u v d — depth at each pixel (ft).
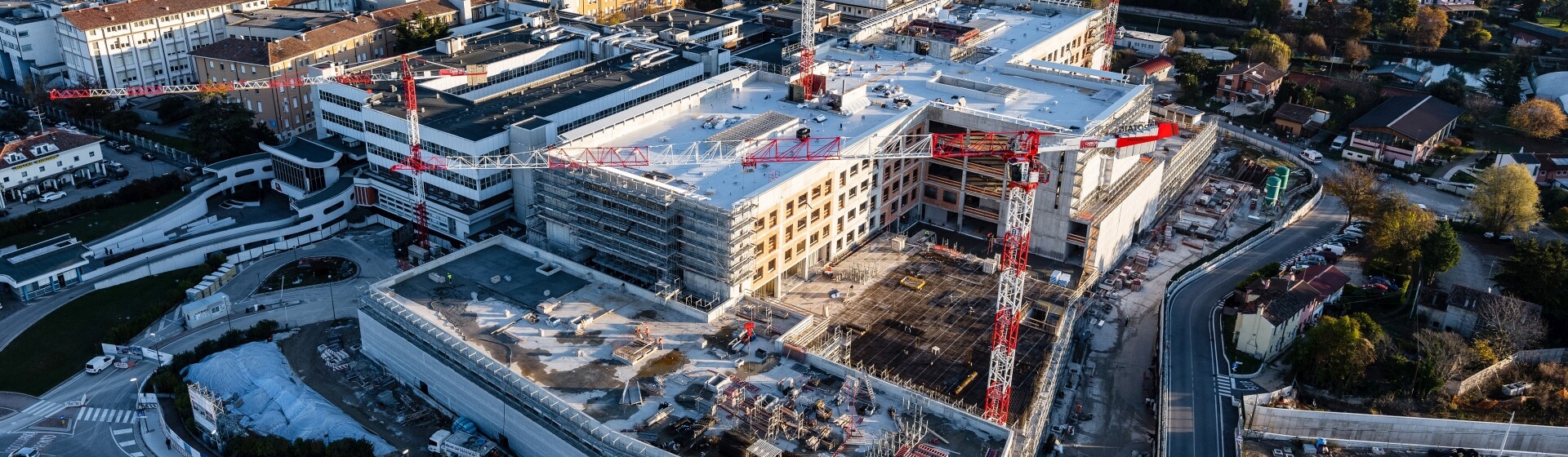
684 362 543.80
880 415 504.84
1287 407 564.30
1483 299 623.36
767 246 622.54
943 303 651.66
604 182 618.03
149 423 570.46
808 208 650.02
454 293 604.08
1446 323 634.02
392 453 536.01
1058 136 651.25
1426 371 568.82
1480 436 550.36
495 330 567.18
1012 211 511.81
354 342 640.17
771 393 520.01
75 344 638.12
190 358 612.29
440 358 560.20
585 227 640.99
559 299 599.57
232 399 574.97
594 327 574.56
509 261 644.27
